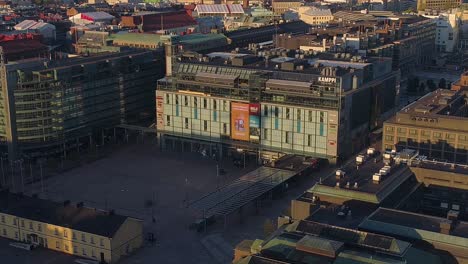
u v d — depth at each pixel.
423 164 198.50
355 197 172.88
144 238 199.50
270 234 171.25
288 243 144.62
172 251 190.62
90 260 184.62
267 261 138.25
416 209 190.62
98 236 182.88
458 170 190.75
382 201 171.88
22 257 187.38
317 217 163.38
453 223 153.75
